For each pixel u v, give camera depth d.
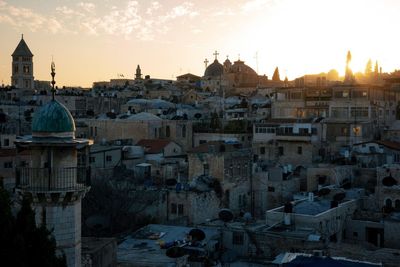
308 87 110.88
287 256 41.31
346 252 47.16
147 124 98.06
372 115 97.12
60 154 27.17
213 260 51.44
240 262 49.31
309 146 89.06
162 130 101.06
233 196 70.94
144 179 75.12
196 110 128.12
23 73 176.88
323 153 91.56
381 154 81.88
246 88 182.00
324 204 61.31
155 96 170.12
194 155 71.62
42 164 27.03
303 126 90.62
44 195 26.58
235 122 107.50
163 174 77.12
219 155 69.50
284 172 78.38
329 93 106.50
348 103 98.69
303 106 107.62
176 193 65.00
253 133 97.31
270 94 149.62
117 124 101.25
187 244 52.34
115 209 63.47
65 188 26.88
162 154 89.19
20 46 177.50
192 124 104.25
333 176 74.94
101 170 77.25
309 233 52.69
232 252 52.47
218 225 59.25
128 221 63.56
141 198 66.00
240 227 56.06
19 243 20.47
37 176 26.83
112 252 36.31
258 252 52.53
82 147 27.97
